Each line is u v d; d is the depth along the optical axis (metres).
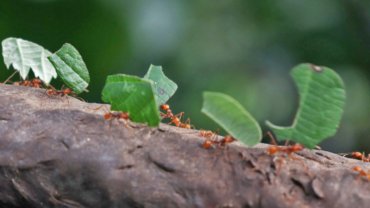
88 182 0.30
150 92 0.30
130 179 0.30
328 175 0.29
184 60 0.63
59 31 0.60
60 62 0.32
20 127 0.31
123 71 0.62
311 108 0.29
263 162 0.29
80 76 0.32
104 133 0.30
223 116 0.29
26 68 0.33
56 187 0.30
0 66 0.58
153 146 0.30
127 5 0.62
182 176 0.29
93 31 0.61
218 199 0.29
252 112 0.62
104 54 0.61
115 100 0.30
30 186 0.30
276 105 0.63
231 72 0.63
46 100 0.32
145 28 0.62
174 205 0.29
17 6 0.59
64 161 0.30
